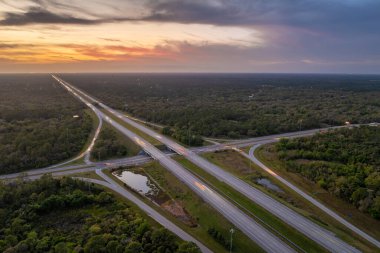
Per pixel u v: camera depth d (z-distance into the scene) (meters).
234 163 132.50
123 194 102.19
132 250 66.81
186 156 139.62
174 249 70.00
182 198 100.81
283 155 136.25
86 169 123.50
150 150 147.50
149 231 75.69
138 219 82.44
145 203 97.00
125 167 128.62
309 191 107.00
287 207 91.44
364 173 111.69
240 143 164.12
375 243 77.25
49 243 73.50
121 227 79.31
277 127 191.25
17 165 119.94
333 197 102.44
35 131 160.00
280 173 122.44
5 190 93.50
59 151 136.25
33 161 124.00
